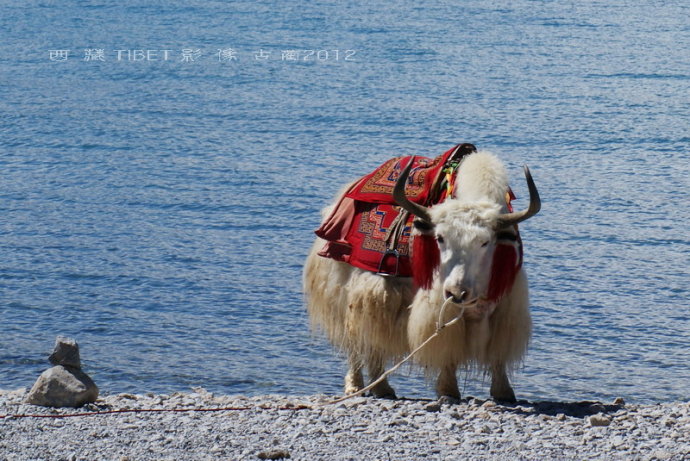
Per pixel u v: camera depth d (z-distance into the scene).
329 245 13.41
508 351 12.55
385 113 58.53
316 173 43.66
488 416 11.42
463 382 18.77
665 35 91.94
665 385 19.86
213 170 44.34
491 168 12.19
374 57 82.56
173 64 81.50
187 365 20.73
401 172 13.07
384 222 12.92
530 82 69.38
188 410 11.87
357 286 12.96
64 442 10.15
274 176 43.00
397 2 123.62
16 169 45.22
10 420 11.16
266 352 21.67
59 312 24.94
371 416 11.50
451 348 12.31
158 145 50.50
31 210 37.41
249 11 118.06
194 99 65.50
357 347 13.29
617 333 23.42
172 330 23.42
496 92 65.81
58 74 76.69
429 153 48.44
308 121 56.41
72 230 34.41
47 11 121.31
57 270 29.22
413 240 12.23
